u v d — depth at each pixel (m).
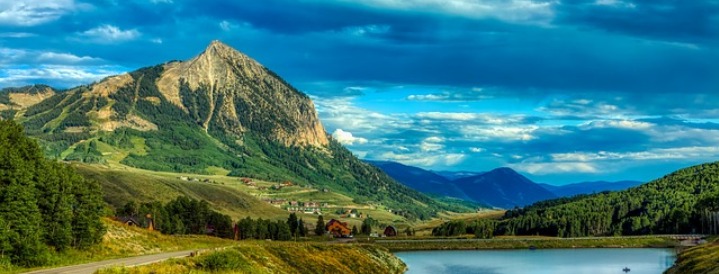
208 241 166.88
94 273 74.31
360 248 179.75
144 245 129.50
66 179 111.19
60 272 78.69
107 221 140.50
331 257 146.12
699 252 174.00
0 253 88.62
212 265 93.88
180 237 168.38
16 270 83.31
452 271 180.88
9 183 98.81
